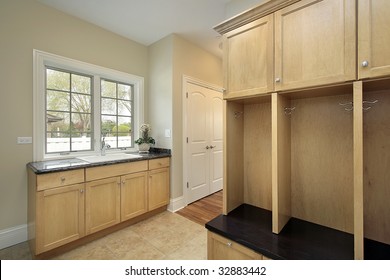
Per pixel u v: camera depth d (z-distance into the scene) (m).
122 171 2.34
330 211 1.27
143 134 3.04
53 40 2.31
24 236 2.11
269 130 1.54
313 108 1.32
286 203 1.33
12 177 2.06
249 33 1.30
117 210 2.29
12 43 2.04
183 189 3.10
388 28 0.85
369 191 1.11
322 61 1.02
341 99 1.23
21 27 2.09
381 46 0.86
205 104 3.54
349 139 1.20
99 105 2.81
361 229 0.92
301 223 1.33
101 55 2.73
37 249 1.72
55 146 2.45
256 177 1.62
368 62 0.89
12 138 2.06
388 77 0.87
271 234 1.20
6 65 2.01
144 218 2.67
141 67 3.21
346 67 0.95
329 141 1.27
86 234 2.03
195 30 2.84
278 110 1.19
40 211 1.74
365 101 1.09
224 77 1.43
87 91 2.72
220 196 3.63
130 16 2.49
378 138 1.09
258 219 1.40
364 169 1.12
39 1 2.20
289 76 1.12
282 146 1.26
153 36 2.99
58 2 2.22
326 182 1.28
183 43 3.07
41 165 1.98
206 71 3.51
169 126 2.96
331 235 1.19
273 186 1.20
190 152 3.25
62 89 2.50
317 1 1.03
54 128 2.44
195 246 2.03
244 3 2.07
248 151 1.65
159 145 3.11
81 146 2.67
